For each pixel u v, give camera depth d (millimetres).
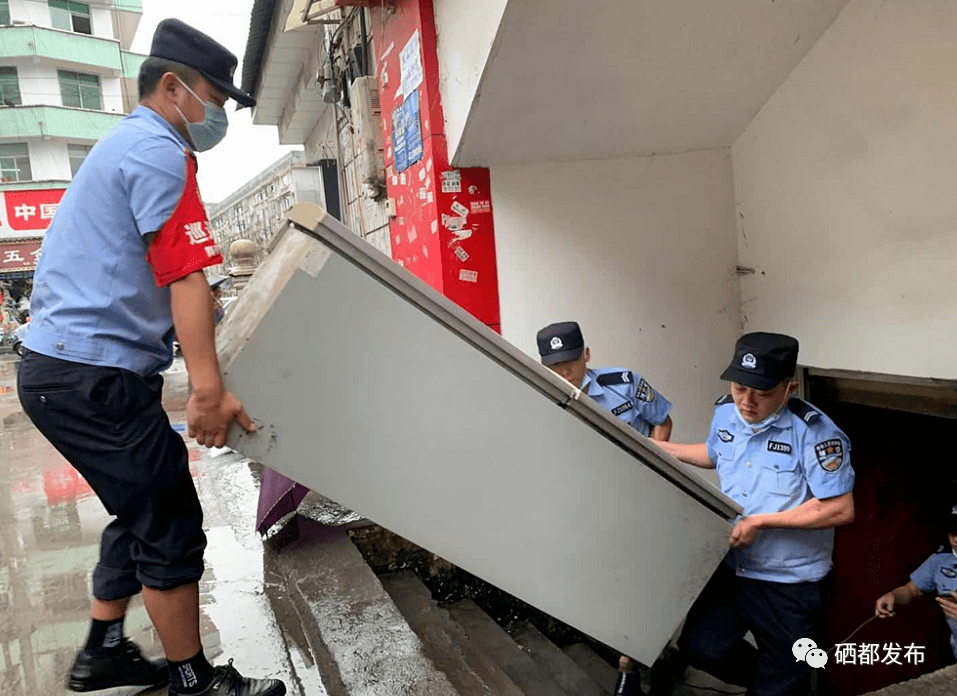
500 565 2100
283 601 2551
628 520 2227
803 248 3600
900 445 4176
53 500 3977
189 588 1692
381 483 1903
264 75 10586
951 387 2871
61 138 24703
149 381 1654
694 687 3416
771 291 3895
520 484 2059
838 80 3191
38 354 1556
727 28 3172
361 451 1860
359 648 2197
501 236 3838
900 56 2852
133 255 1557
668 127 3789
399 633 2287
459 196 3768
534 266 3895
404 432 1894
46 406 1538
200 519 1735
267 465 1763
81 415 1533
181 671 1721
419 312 1844
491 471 2021
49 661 2168
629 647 2354
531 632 3537
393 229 4707
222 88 1652
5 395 9734
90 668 1870
